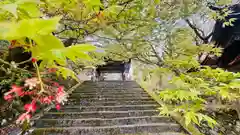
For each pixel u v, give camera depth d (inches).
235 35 126.6
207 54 117.6
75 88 149.5
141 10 59.8
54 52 14.6
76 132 53.9
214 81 48.0
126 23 60.6
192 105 45.9
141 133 54.1
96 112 78.4
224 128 83.2
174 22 88.2
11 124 39.6
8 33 12.5
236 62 137.7
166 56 96.7
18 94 24.7
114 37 75.8
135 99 114.3
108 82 220.8
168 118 67.3
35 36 13.5
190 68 61.9
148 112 78.9
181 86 45.5
